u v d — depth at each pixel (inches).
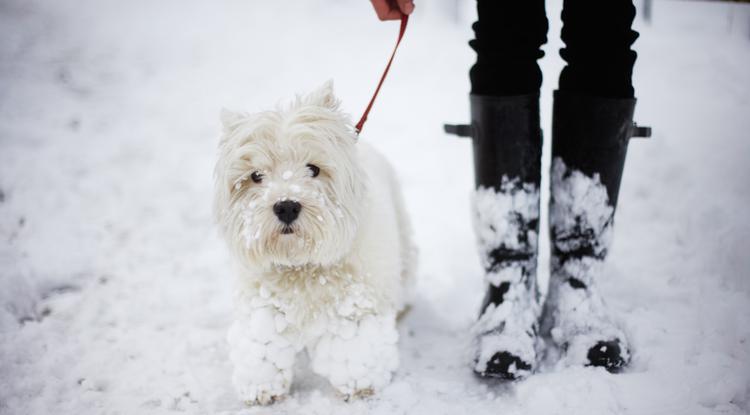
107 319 115.7
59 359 101.9
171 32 367.2
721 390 83.2
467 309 116.9
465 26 361.4
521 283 95.5
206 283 129.3
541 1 89.7
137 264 137.6
